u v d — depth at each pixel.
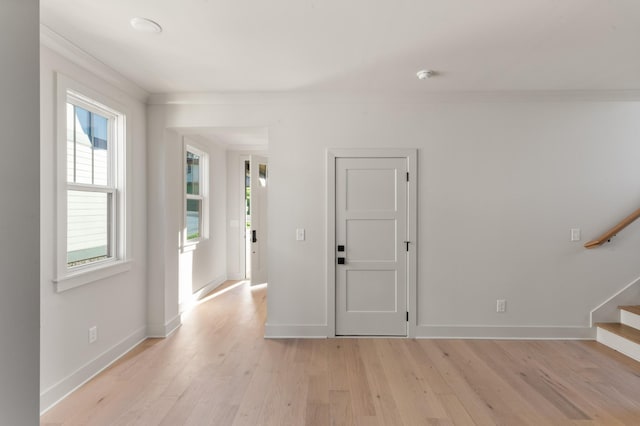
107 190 2.96
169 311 3.59
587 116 3.41
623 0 1.90
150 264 3.47
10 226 0.68
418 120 3.46
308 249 3.48
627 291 3.40
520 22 2.14
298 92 3.42
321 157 3.48
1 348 0.67
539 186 3.43
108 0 1.90
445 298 3.47
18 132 0.70
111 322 2.92
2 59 0.67
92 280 2.65
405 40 2.37
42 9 1.99
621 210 3.41
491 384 2.55
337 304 3.52
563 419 2.13
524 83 3.17
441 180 3.46
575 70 2.87
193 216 4.88
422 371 2.76
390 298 3.51
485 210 3.45
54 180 2.31
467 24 2.17
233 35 2.30
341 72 2.92
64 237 2.38
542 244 3.44
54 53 2.32
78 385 2.52
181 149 4.30
